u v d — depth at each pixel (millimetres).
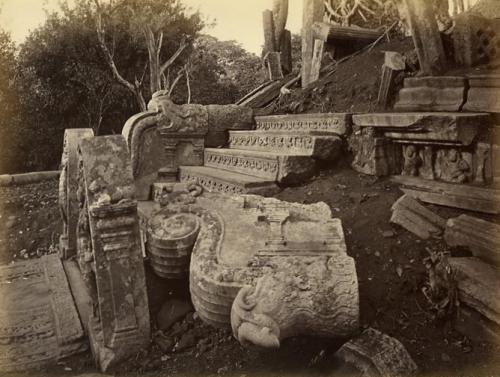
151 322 2777
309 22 6043
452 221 2779
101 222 2477
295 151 4367
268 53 6934
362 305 2512
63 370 2609
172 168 5402
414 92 3916
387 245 2941
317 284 2133
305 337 2404
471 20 3967
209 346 2553
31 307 3238
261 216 2783
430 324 2412
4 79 6348
